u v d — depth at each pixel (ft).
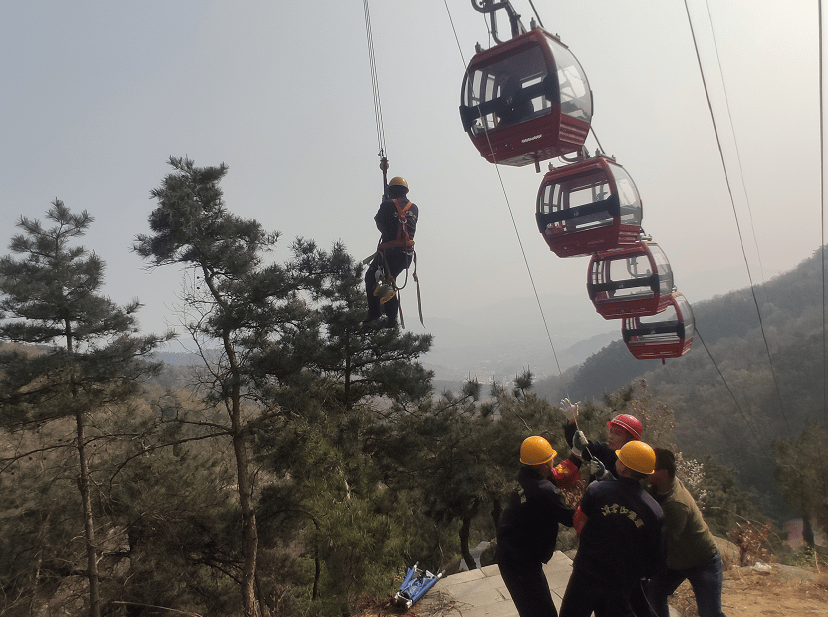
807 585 18.95
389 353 68.33
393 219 18.31
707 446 233.96
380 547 21.66
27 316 53.93
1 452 57.00
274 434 49.11
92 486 55.42
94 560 52.49
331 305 64.28
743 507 78.38
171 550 54.49
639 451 10.51
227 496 58.90
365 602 21.13
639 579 10.17
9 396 50.72
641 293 24.32
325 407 57.57
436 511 61.82
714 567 12.57
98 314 54.95
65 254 57.16
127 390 53.62
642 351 27.78
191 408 51.88
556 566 21.03
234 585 61.46
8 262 54.54
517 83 15.01
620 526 10.10
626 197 18.26
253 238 56.49
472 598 19.17
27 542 51.72
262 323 50.03
